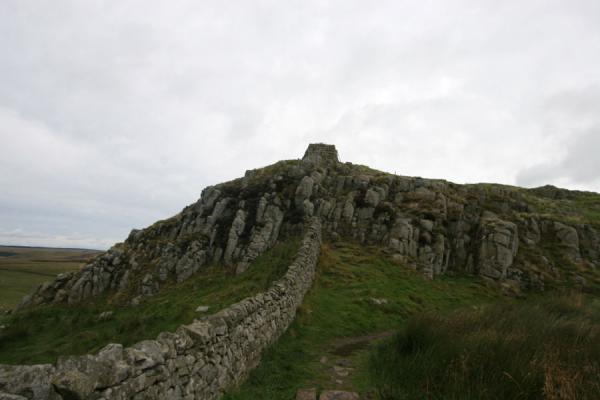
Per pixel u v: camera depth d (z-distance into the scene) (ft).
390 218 103.55
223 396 21.43
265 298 33.40
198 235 106.73
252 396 22.63
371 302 53.78
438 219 100.68
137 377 13.94
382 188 117.08
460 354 23.47
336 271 72.23
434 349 26.22
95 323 59.31
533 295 76.43
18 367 10.87
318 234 84.38
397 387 23.20
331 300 54.49
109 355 13.24
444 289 73.77
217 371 21.16
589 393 17.94
